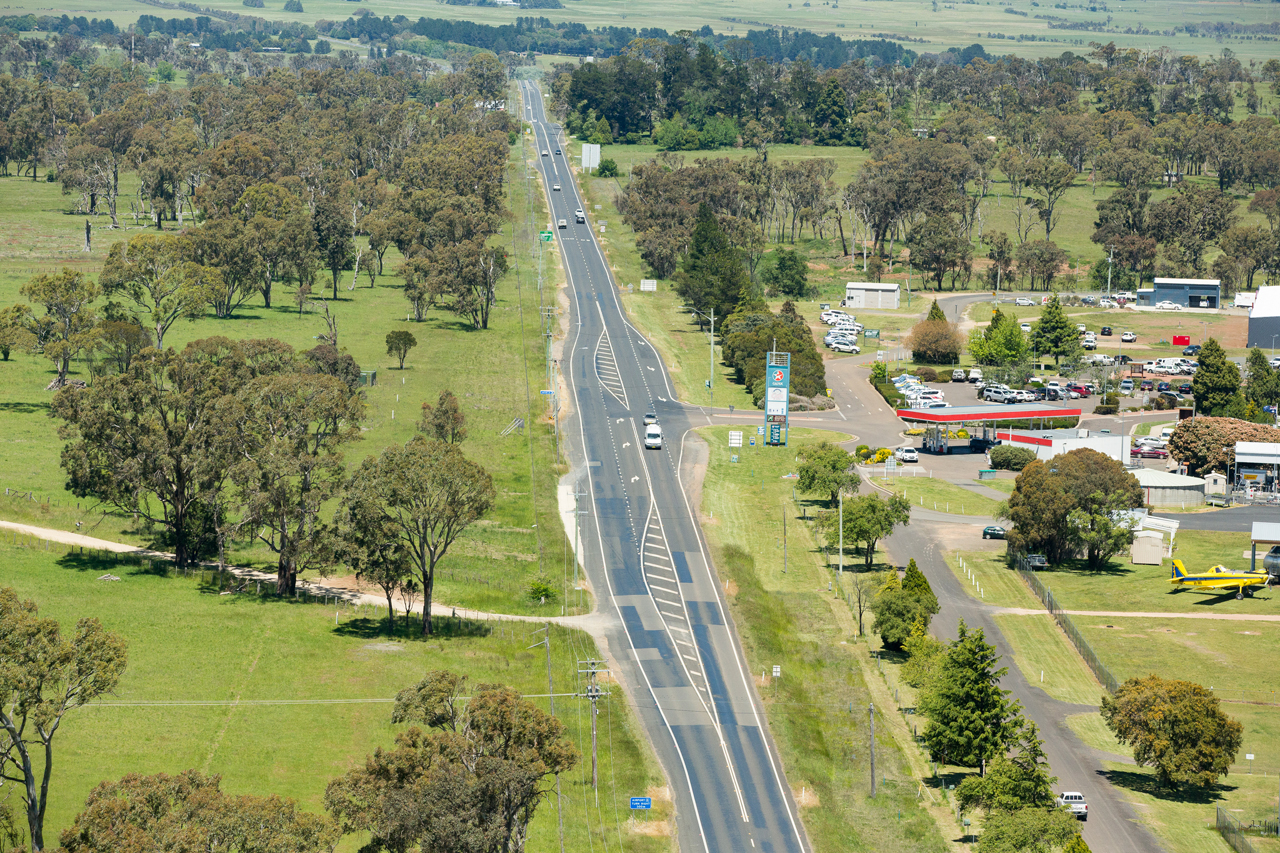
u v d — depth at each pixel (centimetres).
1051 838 13025
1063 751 15750
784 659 18325
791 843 14000
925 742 15962
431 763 12106
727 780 15212
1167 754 14612
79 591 18100
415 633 18112
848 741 16188
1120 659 18188
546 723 12688
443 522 18225
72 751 14150
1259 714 16662
